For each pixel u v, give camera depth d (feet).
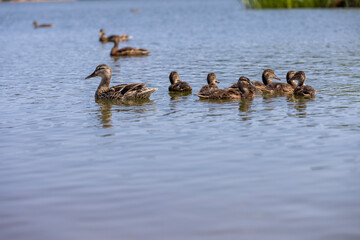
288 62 111.14
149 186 39.24
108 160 45.93
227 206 35.27
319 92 76.13
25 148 50.49
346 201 35.50
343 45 139.64
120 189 38.81
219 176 40.96
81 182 40.52
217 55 128.77
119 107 69.97
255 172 41.68
